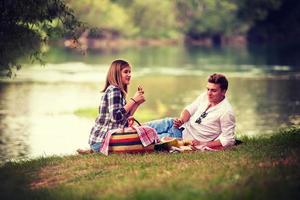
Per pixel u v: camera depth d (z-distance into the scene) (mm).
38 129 41375
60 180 14945
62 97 62688
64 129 41469
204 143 17531
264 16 190875
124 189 12914
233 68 105750
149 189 12516
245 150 16609
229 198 11656
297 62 116188
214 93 17438
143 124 18078
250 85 76000
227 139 17297
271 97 63656
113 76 17391
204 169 14172
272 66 107938
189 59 131250
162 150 17172
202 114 17703
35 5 20172
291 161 14422
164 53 154875
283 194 11742
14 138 37469
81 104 56812
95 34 21812
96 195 12977
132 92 72438
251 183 12516
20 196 13430
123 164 15781
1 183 14797
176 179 13266
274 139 18422
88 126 43094
